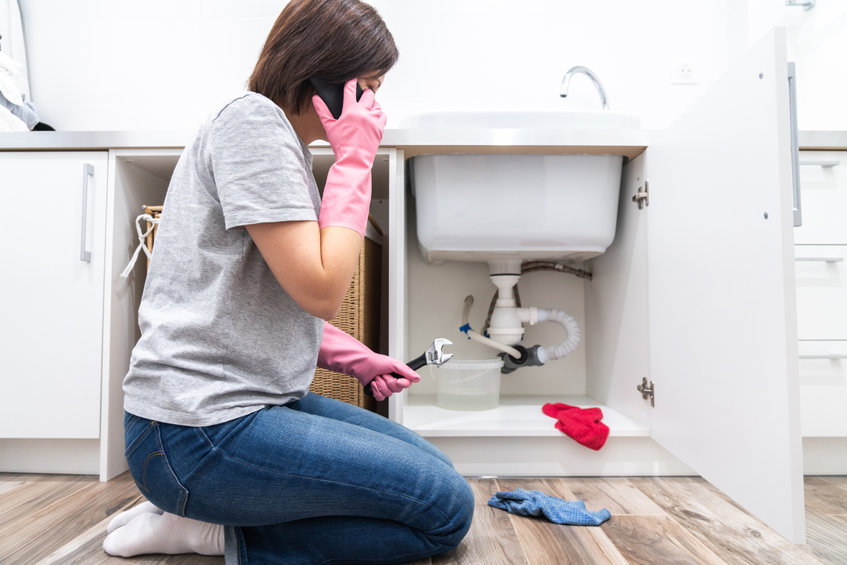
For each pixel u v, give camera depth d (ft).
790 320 2.51
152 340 2.33
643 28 5.76
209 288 2.34
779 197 2.54
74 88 5.77
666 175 3.84
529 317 5.44
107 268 4.06
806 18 5.50
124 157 4.17
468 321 5.91
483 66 5.78
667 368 3.82
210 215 2.33
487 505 3.50
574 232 4.38
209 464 2.29
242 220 2.13
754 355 2.76
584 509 3.28
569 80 5.37
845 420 4.11
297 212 2.16
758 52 2.70
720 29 5.76
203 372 2.30
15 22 5.53
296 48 2.46
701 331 3.32
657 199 4.00
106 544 2.78
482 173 4.29
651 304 4.11
